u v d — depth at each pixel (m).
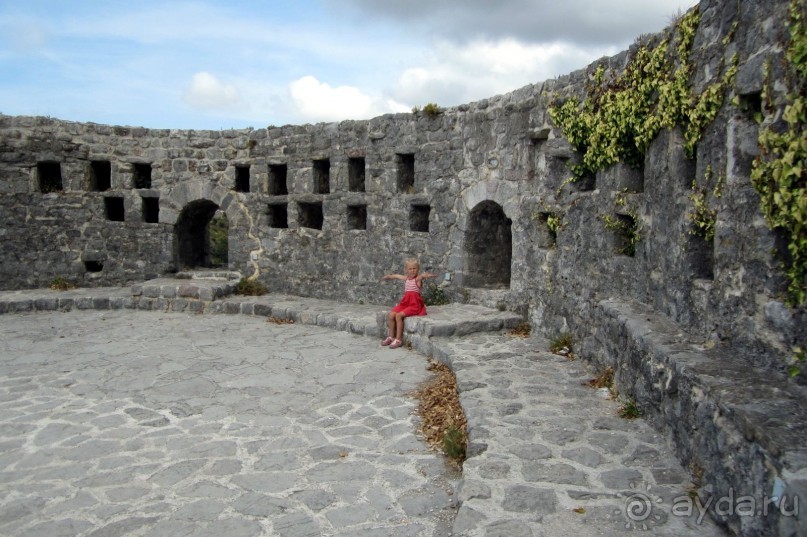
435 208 12.21
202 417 6.71
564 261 8.97
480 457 4.93
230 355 9.49
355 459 5.57
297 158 14.52
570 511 4.07
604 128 7.68
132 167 15.47
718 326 5.08
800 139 3.88
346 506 4.69
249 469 5.37
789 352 4.16
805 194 3.86
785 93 4.12
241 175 15.60
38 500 4.85
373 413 6.80
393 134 12.87
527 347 8.87
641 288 6.88
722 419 3.96
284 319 12.47
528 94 10.14
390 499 4.80
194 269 16.12
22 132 14.88
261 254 15.13
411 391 7.59
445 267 12.09
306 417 6.69
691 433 4.49
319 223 15.55
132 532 4.36
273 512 4.61
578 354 8.24
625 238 7.61
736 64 4.91
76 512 4.66
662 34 6.41
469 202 11.55
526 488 4.40
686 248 5.69
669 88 6.00
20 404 7.17
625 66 7.27
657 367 5.21
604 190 7.84
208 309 13.26
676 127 5.95
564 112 8.90
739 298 4.76
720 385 4.16
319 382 8.02
